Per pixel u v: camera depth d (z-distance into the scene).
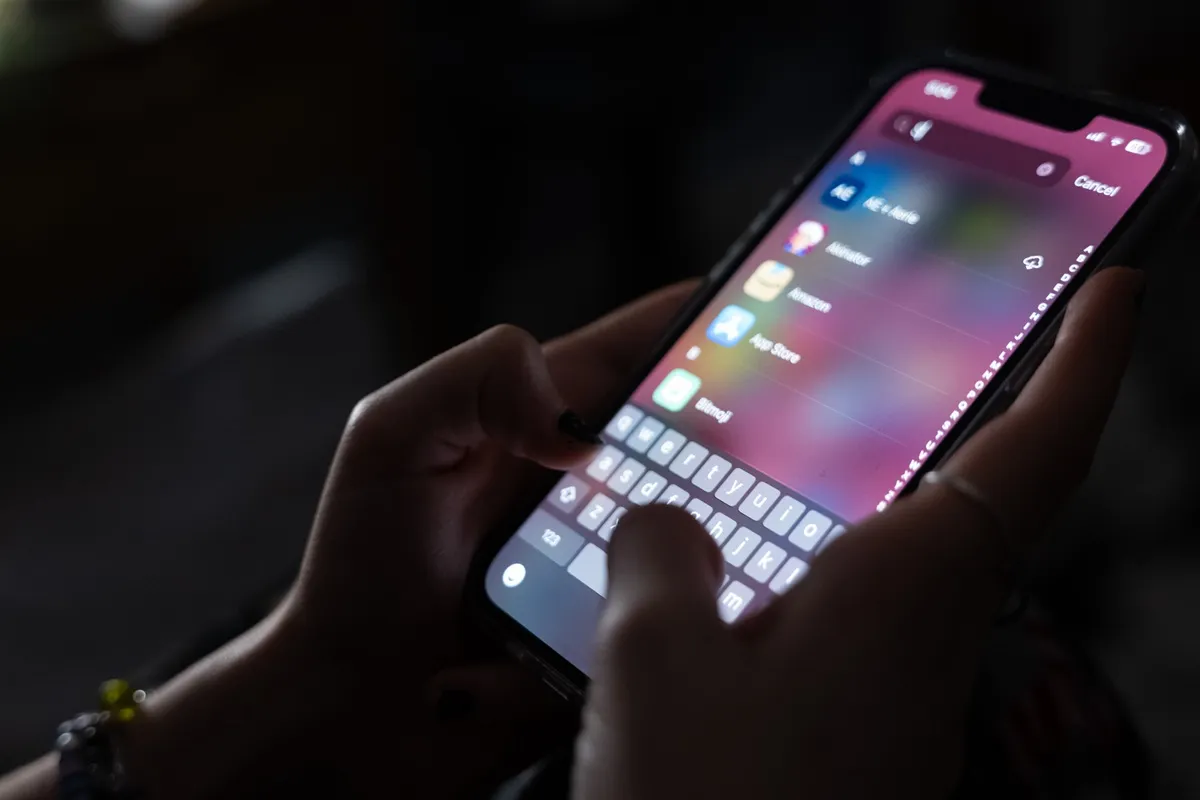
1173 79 1.74
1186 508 1.32
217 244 1.76
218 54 1.56
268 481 1.55
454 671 0.68
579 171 1.70
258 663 0.66
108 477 1.55
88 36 1.45
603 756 0.42
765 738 0.40
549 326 1.70
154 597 1.39
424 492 0.64
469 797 0.70
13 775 0.64
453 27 1.49
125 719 0.63
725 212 1.96
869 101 0.74
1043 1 1.83
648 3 1.47
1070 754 0.67
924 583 0.43
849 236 0.69
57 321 1.64
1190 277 1.59
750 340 0.69
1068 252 0.62
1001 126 0.68
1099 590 1.26
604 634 0.42
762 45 2.14
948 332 0.63
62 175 1.48
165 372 1.69
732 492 0.64
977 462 0.46
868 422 0.63
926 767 0.44
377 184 1.76
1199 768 1.11
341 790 0.69
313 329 1.77
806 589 0.43
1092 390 0.48
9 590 1.40
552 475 0.69
